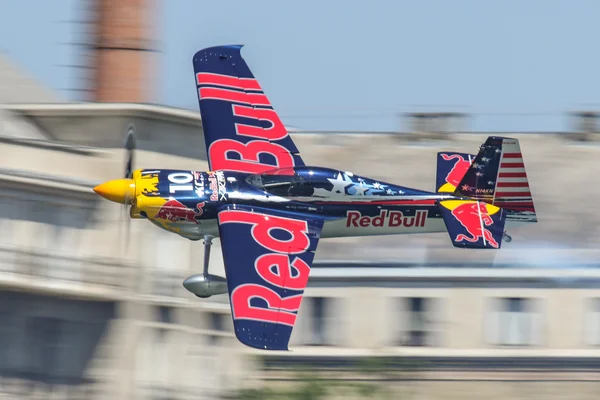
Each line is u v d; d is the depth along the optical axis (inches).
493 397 4793.3
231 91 3491.6
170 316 4530.0
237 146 3326.8
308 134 5851.4
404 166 5841.5
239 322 2711.6
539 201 5954.7
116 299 4424.2
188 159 4953.3
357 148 5866.1
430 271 4881.9
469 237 3134.8
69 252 4404.5
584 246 5846.5
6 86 5940.0
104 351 4453.7
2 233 4318.4
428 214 3260.3
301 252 2999.5
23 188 4328.3
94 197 4448.8
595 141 6033.5
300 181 3142.2
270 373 4731.8
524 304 4877.0
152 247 4549.7
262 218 3075.8
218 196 3085.6
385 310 4849.9
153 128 4911.4
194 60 3560.5
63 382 4436.5
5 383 4409.5
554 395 4837.6
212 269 4653.1
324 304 4867.1
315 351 4793.3
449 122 5890.8
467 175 3245.6
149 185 3075.8
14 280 4281.5
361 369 4771.2
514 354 4817.9
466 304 4862.2
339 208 3184.1
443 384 4793.3
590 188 5974.4
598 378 4820.4
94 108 4977.9
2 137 4424.2
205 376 4574.3
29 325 4431.6
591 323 4864.7
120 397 4451.3
